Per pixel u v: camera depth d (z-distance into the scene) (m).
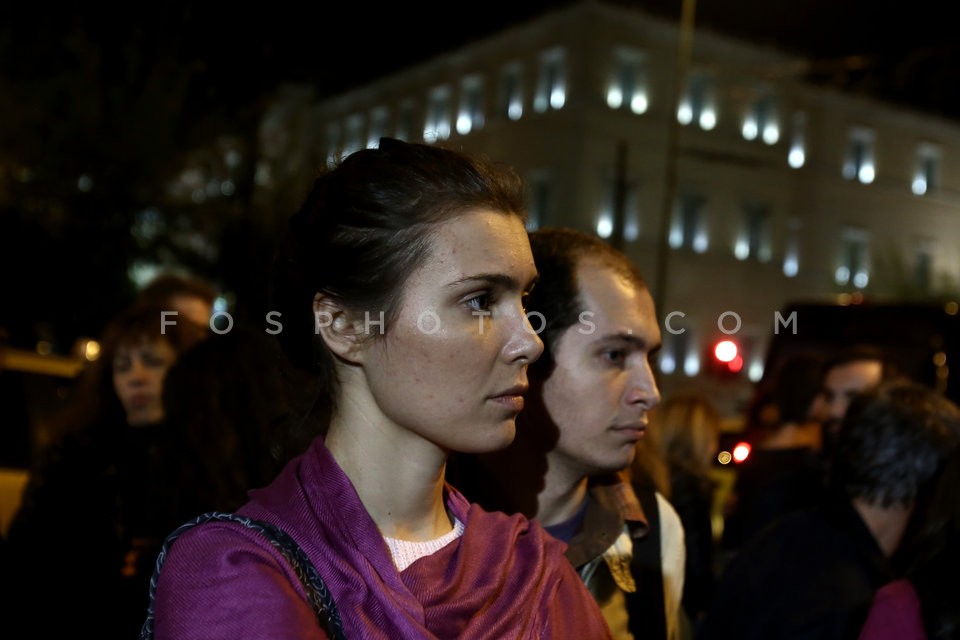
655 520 1.95
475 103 29.45
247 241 15.20
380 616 1.00
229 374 2.14
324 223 1.12
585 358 1.67
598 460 1.69
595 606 1.26
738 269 28.67
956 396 6.64
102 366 2.74
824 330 7.36
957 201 32.47
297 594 0.98
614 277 1.70
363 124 32.72
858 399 2.47
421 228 1.07
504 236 1.10
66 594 2.12
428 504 1.14
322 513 1.05
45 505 2.21
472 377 1.07
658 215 27.36
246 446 2.08
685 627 2.82
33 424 4.79
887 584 2.11
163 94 17.25
